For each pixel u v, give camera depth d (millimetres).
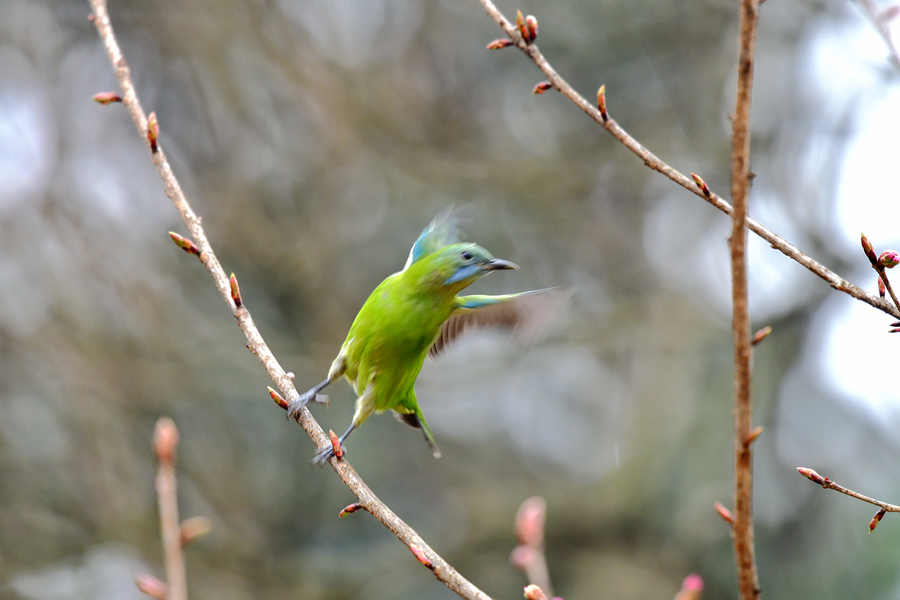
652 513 15398
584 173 15867
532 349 15516
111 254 14516
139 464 14414
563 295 6148
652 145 16047
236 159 15047
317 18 15328
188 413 14797
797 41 15203
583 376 17719
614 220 16547
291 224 15016
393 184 15516
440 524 15836
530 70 16000
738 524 2986
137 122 5426
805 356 14914
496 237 15688
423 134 15594
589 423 17406
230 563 14352
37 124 15016
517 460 16953
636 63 15703
